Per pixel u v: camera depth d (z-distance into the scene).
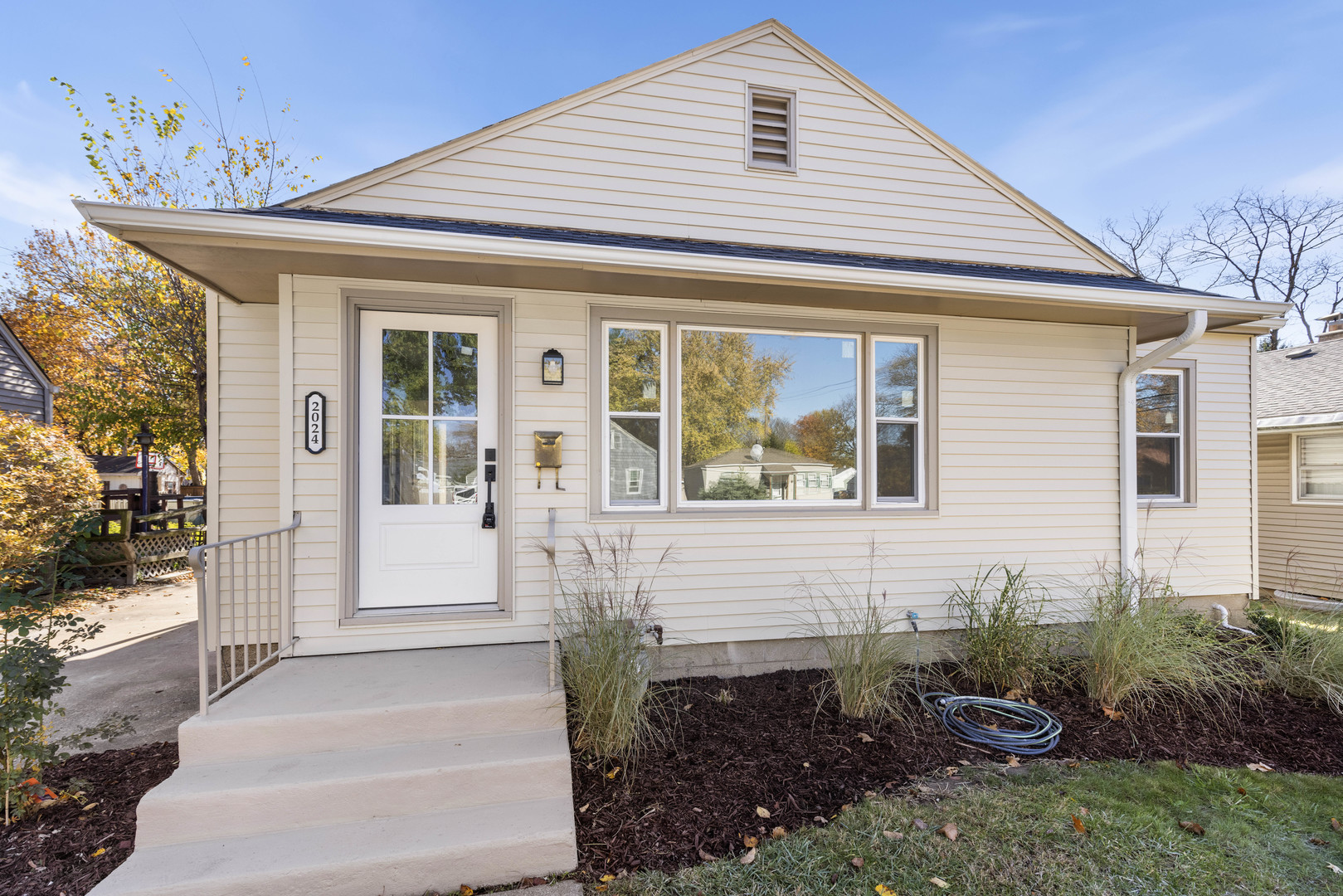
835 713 3.63
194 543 10.09
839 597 4.48
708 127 4.73
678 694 3.87
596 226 4.50
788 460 4.52
